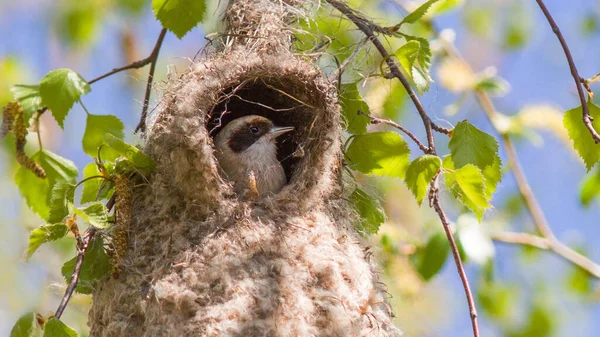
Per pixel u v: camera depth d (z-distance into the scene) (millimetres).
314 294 9406
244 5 11133
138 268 9672
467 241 12852
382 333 9758
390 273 13312
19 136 9594
